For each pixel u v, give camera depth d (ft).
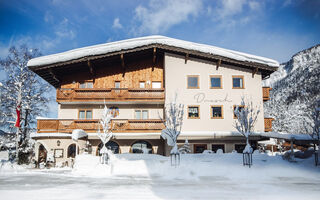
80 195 23.80
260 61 70.03
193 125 68.54
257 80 72.49
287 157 54.44
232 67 72.69
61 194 24.30
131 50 68.49
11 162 68.44
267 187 29.63
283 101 275.39
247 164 48.42
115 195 23.85
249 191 26.73
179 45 68.85
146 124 67.46
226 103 70.54
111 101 70.18
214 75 71.97
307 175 41.60
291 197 23.58
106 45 71.87
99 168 45.65
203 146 68.69
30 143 81.15
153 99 70.59
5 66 81.76
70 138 64.34
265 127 70.59
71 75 74.90
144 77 76.48
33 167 61.98
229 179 37.63
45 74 71.56
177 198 22.62
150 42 68.59
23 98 83.92
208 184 32.09
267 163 50.60
